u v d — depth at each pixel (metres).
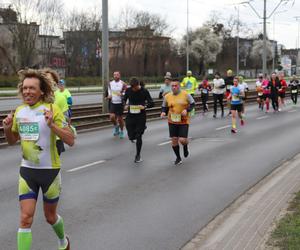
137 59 86.94
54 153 4.48
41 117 4.39
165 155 11.52
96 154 11.65
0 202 7.19
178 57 93.19
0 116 17.91
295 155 11.45
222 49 104.31
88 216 6.46
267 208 6.46
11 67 66.94
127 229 5.91
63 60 72.19
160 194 7.69
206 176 9.08
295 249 4.61
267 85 24.66
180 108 10.25
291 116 22.05
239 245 4.98
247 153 11.77
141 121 10.66
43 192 4.47
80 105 26.23
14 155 11.64
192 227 5.98
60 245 4.84
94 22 77.62
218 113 24.12
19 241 4.29
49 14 68.94
